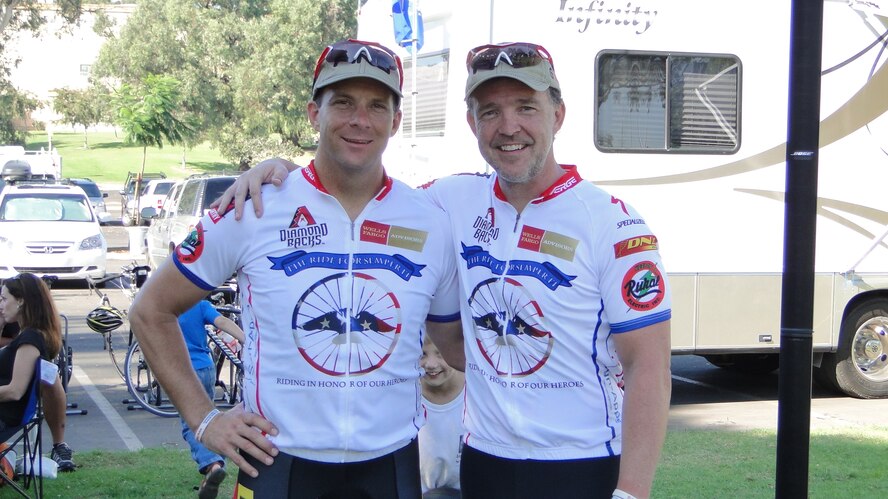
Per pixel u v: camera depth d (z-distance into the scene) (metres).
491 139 2.76
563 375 2.74
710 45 8.12
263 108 43.72
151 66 49.94
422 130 8.54
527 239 2.77
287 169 2.77
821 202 8.50
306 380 2.61
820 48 3.70
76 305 15.20
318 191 2.65
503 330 2.78
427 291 2.75
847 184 8.52
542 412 2.75
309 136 46.91
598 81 7.89
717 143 8.16
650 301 2.67
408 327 2.69
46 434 7.32
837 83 8.45
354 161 2.59
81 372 9.93
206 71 47.38
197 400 2.68
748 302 8.23
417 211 2.75
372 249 2.67
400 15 8.31
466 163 7.82
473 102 2.84
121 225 32.50
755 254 8.25
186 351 2.73
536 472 2.75
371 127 2.61
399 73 2.72
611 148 7.94
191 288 2.67
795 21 3.71
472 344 2.87
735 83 8.19
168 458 6.44
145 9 50.75
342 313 2.62
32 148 72.75
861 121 8.51
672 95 8.05
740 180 8.20
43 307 5.75
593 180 7.91
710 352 8.20
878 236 8.55
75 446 6.98
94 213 18.61
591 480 2.74
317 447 2.60
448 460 3.65
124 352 11.09
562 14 7.80
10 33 43.12
